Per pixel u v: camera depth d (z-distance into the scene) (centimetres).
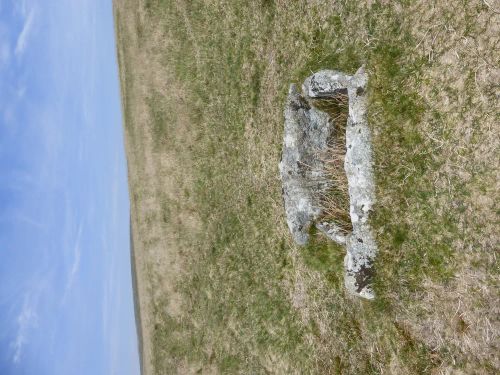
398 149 560
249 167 902
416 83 552
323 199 686
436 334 531
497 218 479
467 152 503
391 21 598
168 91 1127
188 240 1062
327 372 695
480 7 495
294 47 782
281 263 813
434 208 529
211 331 977
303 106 718
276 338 807
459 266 507
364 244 585
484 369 485
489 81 486
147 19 1202
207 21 1019
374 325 614
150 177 1183
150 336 1175
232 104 945
